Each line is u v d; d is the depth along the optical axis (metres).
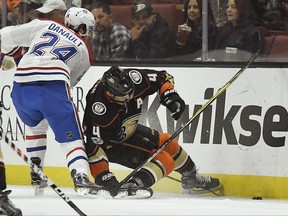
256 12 12.27
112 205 10.21
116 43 13.00
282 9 12.19
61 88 10.45
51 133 12.86
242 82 11.98
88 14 11.11
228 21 12.38
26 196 11.41
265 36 12.25
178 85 12.30
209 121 12.09
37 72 10.46
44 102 10.41
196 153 12.12
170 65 12.38
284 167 11.68
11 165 13.17
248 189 11.87
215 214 9.52
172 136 11.18
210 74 12.16
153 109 12.40
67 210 9.70
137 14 12.80
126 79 10.66
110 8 13.00
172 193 12.26
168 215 9.35
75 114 10.45
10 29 10.88
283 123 11.75
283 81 11.79
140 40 12.88
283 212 9.83
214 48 12.48
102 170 10.98
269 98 11.84
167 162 11.28
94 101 10.95
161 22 12.77
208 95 12.16
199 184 11.85
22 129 13.05
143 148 11.40
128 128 11.20
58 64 10.51
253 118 11.90
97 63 12.72
